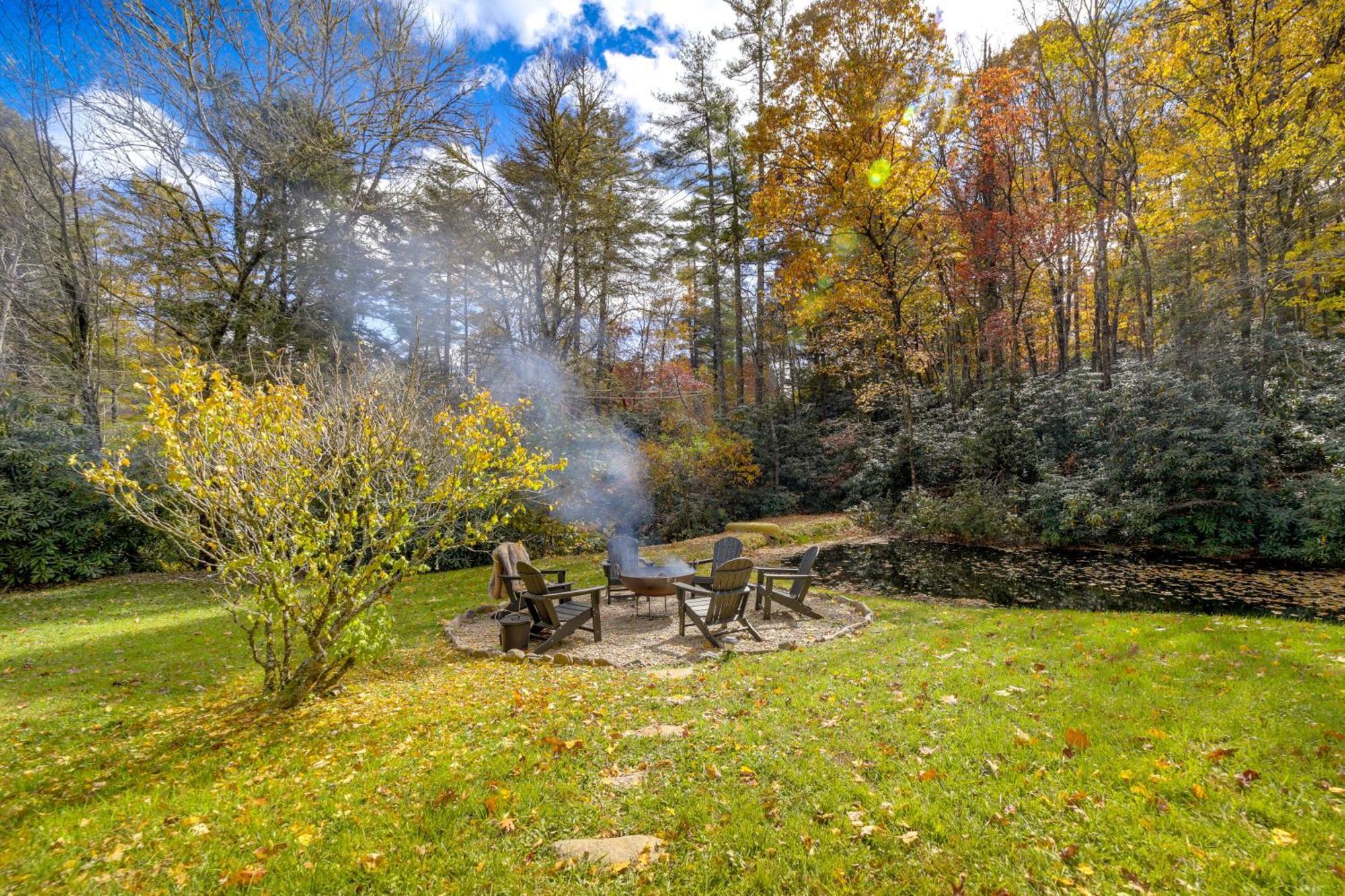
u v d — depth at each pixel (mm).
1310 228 12344
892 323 17656
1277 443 11727
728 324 30359
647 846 2502
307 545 4172
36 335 13406
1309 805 2523
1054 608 7922
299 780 3188
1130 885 2125
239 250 12672
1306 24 11320
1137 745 3117
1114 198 16016
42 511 10859
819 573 10992
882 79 15453
